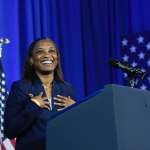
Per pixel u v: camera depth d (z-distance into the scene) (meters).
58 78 4.39
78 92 8.26
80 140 2.60
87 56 8.48
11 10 7.62
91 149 2.55
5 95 6.97
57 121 2.70
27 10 7.80
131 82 3.62
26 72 4.34
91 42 8.52
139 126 2.63
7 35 7.52
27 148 3.76
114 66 3.70
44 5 8.05
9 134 3.87
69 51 8.32
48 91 4.14
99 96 2.56
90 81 8.43
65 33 8.33
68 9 8.44
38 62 4.29
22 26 7.81
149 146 2.70
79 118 2.62
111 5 8.60
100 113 2.55
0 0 7.52
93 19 8.55
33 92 4.04
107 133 2.51
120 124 2.51
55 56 4.37
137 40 8.54
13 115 3.87
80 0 8.54
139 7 8.58
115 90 2.54
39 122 3.78
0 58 7.16
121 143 2.48
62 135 2.67
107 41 8.54
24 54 7.71
